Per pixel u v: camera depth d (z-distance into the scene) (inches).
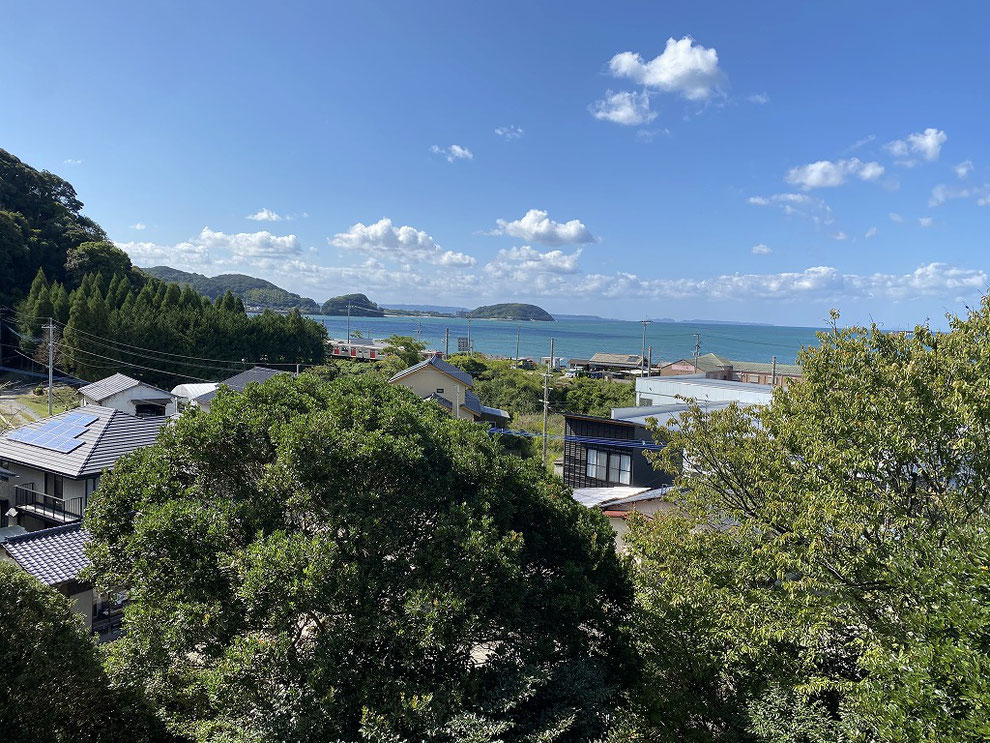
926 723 210.1
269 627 306.8
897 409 337.1
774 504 358.6
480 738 271.3
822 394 404.5
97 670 311.4
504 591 340.2
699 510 437.4
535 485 449.7
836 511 304.3
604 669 385.4
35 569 525.3
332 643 297.6
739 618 357.1
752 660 366.9
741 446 428.5
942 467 339.6
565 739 329.1
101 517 358.9
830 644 363.6
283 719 284.4
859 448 348.5
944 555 248.5
